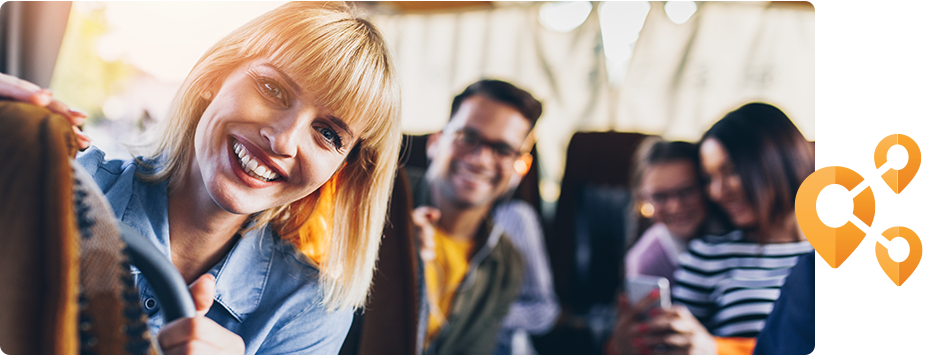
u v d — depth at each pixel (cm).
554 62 225
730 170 155
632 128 223
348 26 63
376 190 71
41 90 39
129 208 62
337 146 63
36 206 30
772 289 148
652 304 143
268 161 59
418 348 90
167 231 64
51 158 31
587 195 176
